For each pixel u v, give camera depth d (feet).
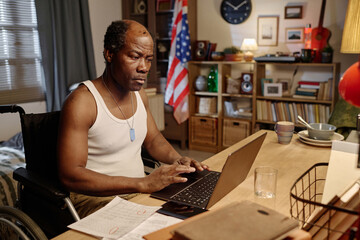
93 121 4.52
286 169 4.52
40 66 12.33
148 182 3.85
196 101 14.34
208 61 13.52
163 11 14.52
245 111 13.30
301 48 12.75
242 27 13.75
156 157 5.32
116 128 4.69
